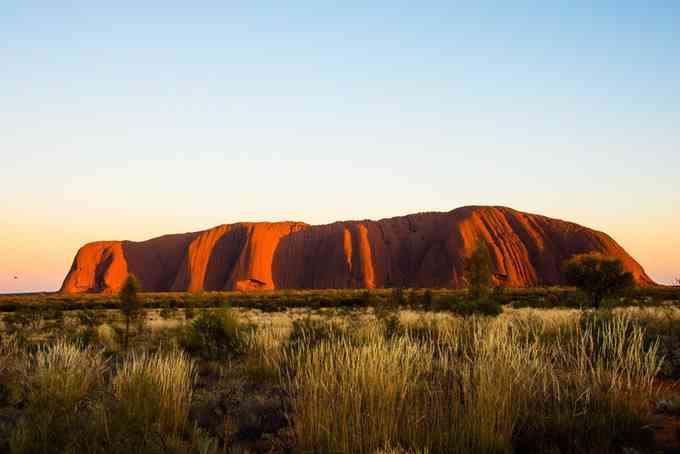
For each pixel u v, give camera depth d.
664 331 11.66
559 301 42.22
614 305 31.41
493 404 5.61
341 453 5.11
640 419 5.84
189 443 5.92
